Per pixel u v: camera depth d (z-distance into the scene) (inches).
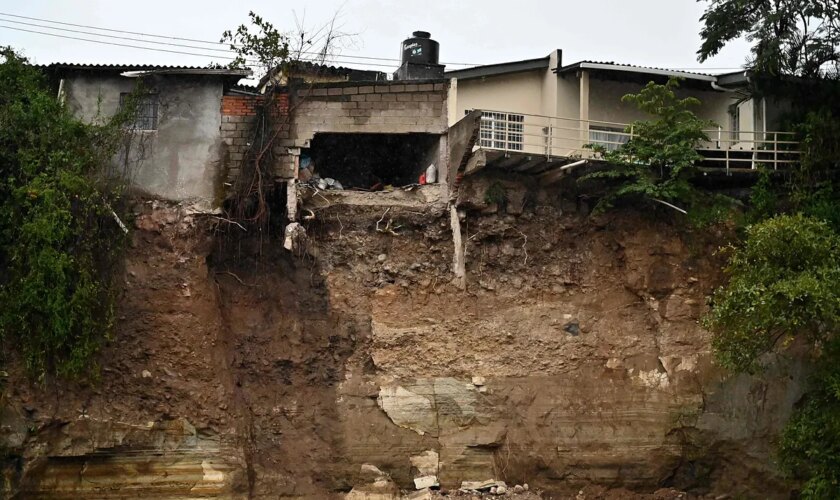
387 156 1229.1
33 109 1018.1
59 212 990.4
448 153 1139.9
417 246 1138.7
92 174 1040.8
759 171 1181.1
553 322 1141.1
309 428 1080.2
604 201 1159.6
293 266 1122.7
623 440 1112.8
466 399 1100.5
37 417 983.6
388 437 1082.1
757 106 1253.1
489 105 1250.6
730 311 960.9
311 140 1151.0
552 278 1156.5
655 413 1125.1
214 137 1097.4
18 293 987.3
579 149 1178.0
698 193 1186.6
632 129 1158.3
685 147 1138.7
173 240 1064.2
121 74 1093.1
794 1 1191.6
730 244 1071.0
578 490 1096.2
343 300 1120.8
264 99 1107.9
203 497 1020.5
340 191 1132.5
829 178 1184.8
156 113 1096.8
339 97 1128.8
